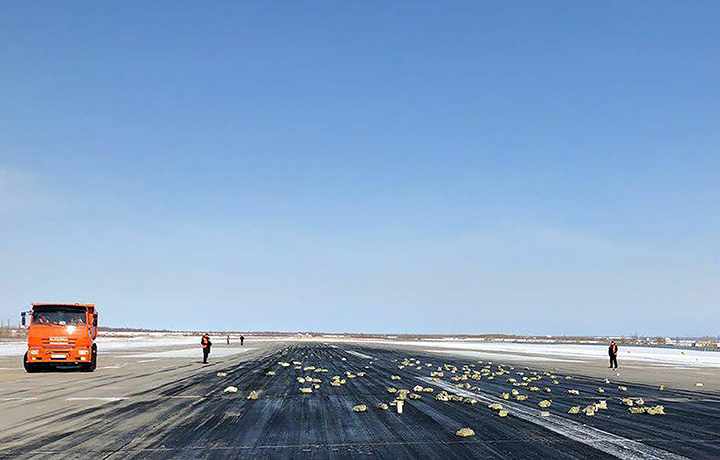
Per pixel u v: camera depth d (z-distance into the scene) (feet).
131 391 82.99
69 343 117.80
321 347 312.91
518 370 133.49
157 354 209.46
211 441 45.42
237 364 149.18
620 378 111.14
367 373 120.98
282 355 206.18
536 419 56.24
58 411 62.49
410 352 247.09
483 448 42.16
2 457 40.16
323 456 39.86
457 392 82.64
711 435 47.24
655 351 287.89
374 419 56.54
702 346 392.47
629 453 40.27
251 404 68.54
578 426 51.88
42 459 39.52
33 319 118.11
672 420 55.77
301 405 67.67
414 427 51.65
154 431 49.96
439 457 39.32
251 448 42.70
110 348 275.39
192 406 66.64
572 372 127.44
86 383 95.45
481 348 322.55
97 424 53.83
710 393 83.41
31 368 120.47
